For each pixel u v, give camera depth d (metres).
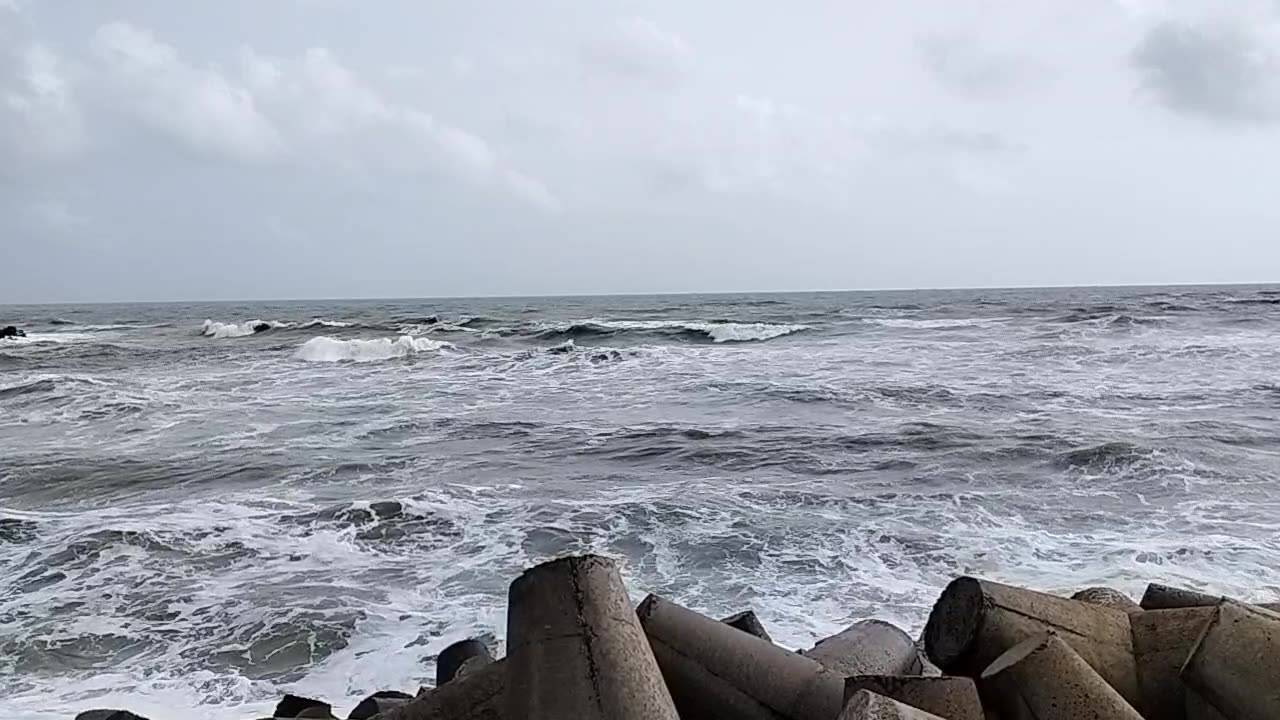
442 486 11.69
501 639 6.85
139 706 5.87
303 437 15.47
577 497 11.05
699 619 3.89
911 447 13.57
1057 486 11.13
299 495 11.30
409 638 6.92
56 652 6.71
